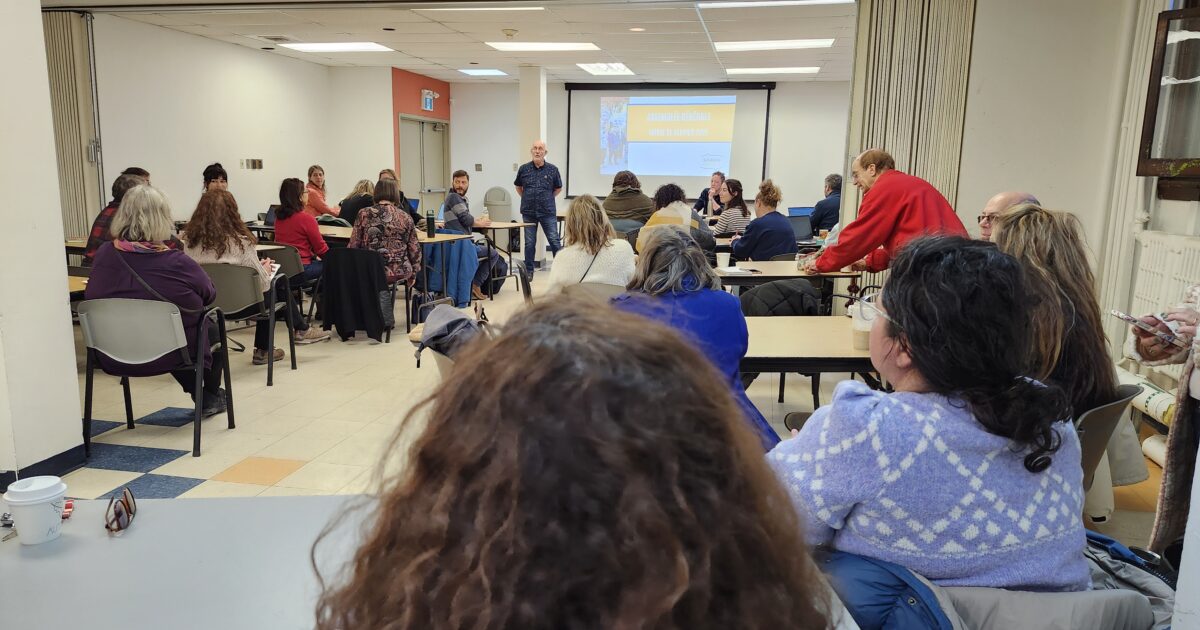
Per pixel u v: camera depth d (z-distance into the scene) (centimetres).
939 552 104
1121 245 401
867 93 458
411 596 38
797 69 1003
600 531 36
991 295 103
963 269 105
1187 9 332
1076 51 419
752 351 254
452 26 719
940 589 101
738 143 1176
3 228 266
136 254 310
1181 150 340
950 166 443
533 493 36
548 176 845
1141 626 105
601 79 1154
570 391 37
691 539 36
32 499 107
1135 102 393
